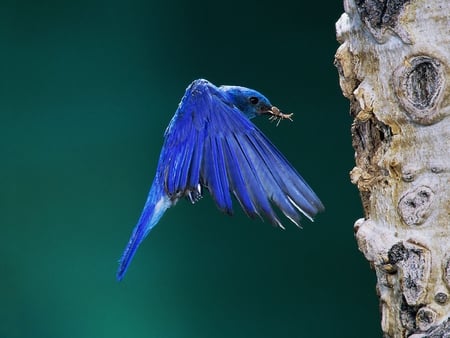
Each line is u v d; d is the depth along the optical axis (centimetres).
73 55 1380
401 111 575
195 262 1234
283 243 1211
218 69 1352
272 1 1333
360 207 1220
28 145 1341
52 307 1259
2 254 1285
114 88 1359
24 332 1250
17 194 1320
